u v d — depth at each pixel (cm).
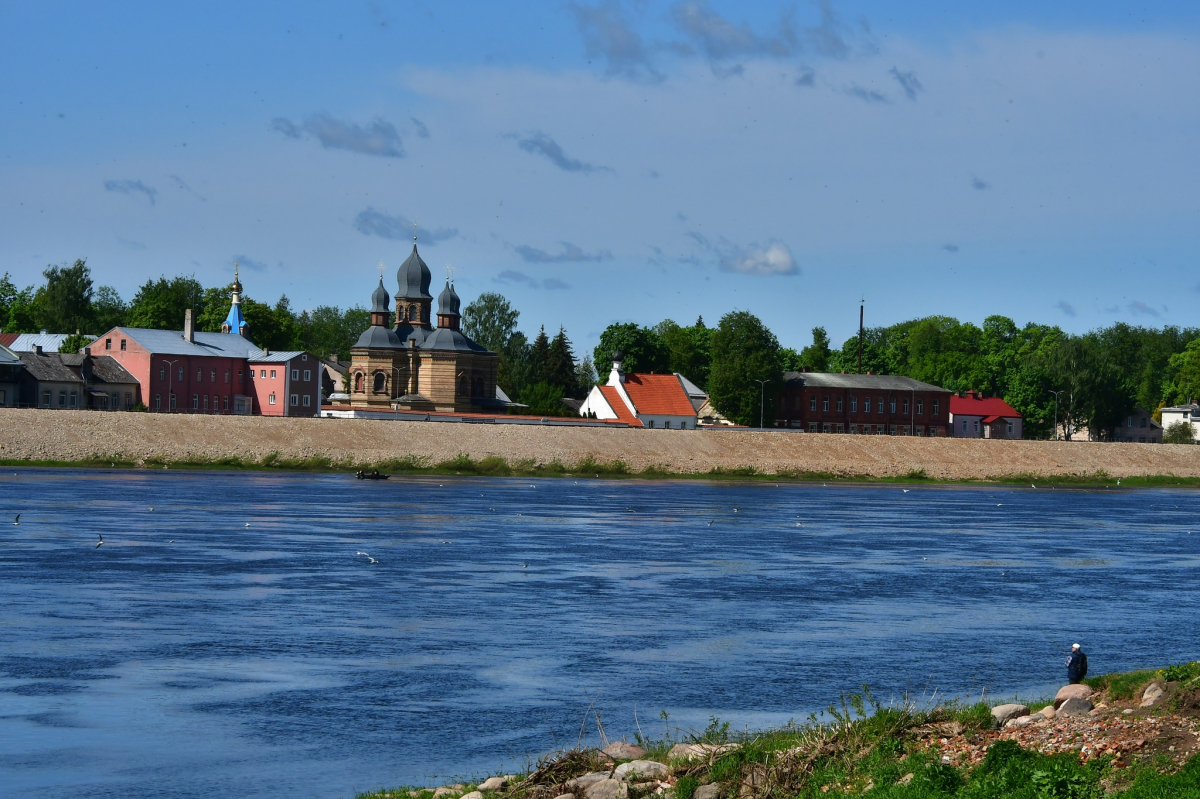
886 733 3750
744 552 10088
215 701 4806
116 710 4650
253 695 4909
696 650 5947
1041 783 3108
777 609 7219
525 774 3791
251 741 4294
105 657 5500
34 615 6412
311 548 9488
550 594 7575
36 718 4525
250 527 10794
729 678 5347
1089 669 5656
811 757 3612
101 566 8194
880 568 9256
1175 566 9756
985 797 3103
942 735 3731
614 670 5472
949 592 8062
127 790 3759
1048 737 3562
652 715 4709
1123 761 3291
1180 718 3531
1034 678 5447
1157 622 7000
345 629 6278
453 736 4397
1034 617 7112
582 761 3700
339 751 4200
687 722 4600
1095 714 3769
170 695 4884
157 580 7681
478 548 9844
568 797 3422
